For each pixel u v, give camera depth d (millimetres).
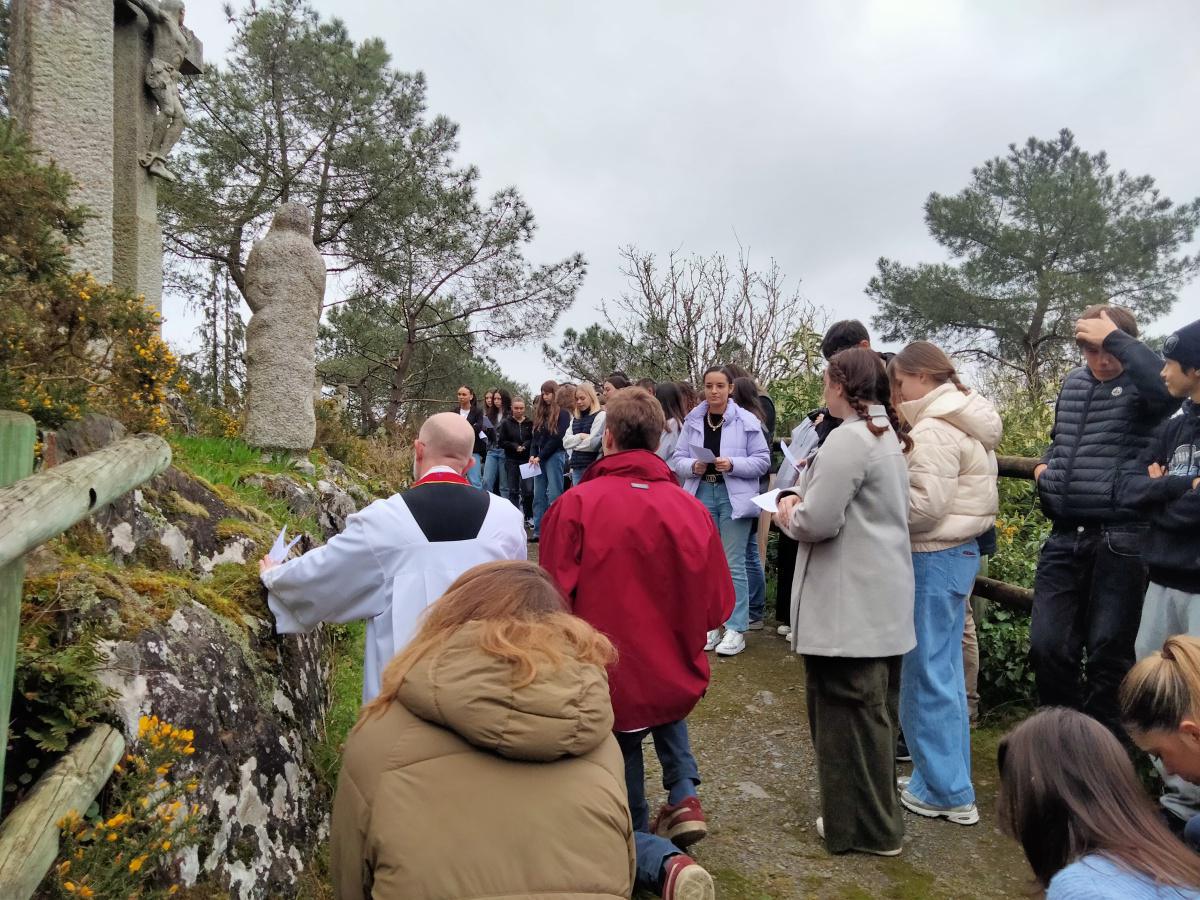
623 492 2781
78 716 1788
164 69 6590
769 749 4070
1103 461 3102
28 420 1605
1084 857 1497
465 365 21984
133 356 2996
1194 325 2629
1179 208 23188
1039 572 3383
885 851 3082
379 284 16578
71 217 2643
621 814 1559
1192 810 2592
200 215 13961
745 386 5652
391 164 14914
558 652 1580
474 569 1782
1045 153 24922
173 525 2961
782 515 3072
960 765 3316
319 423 7066
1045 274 22703
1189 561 2656
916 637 3230
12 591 1455
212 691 2307
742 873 3027
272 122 14750
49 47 4926
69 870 1551
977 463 3281
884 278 25422
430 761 1518
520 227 17141
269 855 2309
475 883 1406
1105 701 3180
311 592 2641
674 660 2756
